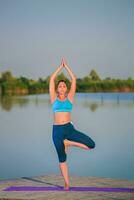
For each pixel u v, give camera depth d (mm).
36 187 9578
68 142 8938
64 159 9117
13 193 9008
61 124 8859
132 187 9453
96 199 8430
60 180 10344
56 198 8539
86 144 8875
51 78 9023
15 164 23734
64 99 8922
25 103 46188
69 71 9016
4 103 46250
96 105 46125
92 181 10133
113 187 9469
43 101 45875
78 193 8914
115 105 44438
